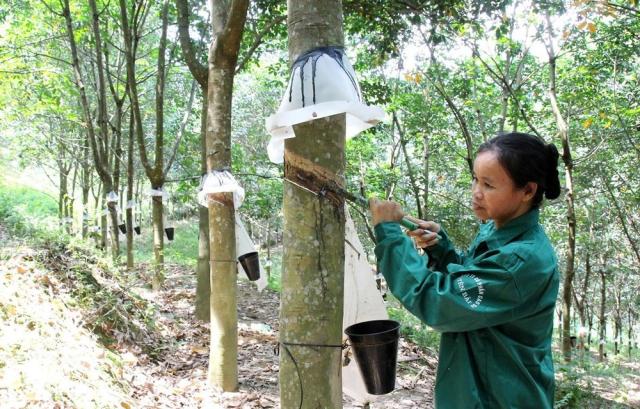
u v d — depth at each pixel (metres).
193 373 5.18
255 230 23.02
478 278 1.48
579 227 15.23
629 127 9.85
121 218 15.64
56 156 16.23
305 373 1.96
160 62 8.28
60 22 11.44
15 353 3.46
